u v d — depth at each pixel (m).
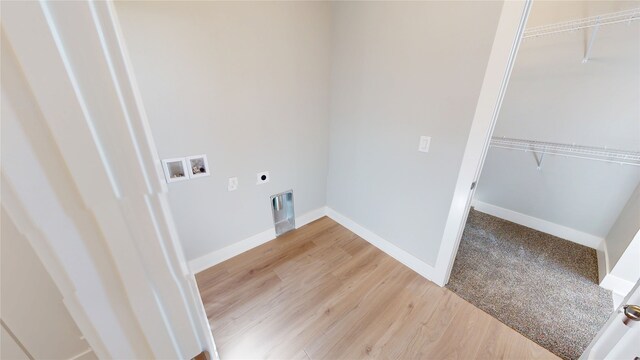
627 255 1.57
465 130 1.33
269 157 1.94
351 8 1.74
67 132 0.20
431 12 1.33
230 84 1.56
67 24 0.18
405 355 1.26
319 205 2.55
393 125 1.71
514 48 1.10
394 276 1.80
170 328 0.34
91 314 0.27
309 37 1.83
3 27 0.16
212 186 1.69
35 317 0.28
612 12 1.69
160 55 1.27
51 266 0.23
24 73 0.17
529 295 1.64
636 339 0.66
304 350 1.29
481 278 1.78
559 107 2.07
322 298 1.61
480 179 2.76
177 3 1.25
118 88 0.22
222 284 1.71
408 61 1.51
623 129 1.82
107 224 0.24
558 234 2.30
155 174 0.27
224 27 1.43
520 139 2.35
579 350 1.28
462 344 1.32
